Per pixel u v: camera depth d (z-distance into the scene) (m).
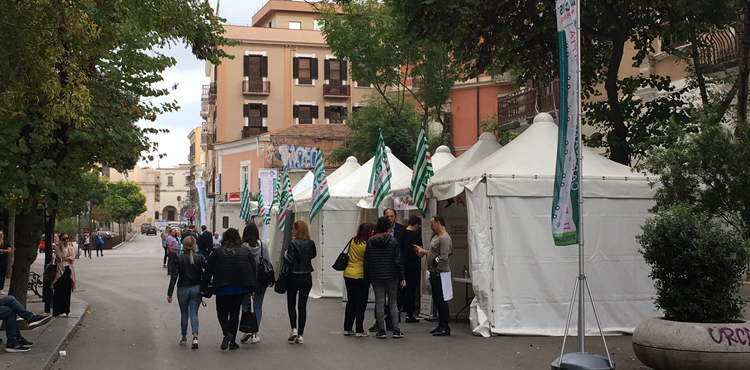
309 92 55.84
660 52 19.33
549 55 16.19
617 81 15.03
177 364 8.66
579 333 7.55
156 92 12.80
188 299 10.10
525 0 15.38
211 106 62.62
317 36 56.16
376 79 26.19
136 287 21.50
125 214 97.81
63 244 13.20
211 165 64.06
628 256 10.91
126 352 9.60
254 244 10.09
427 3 14.28
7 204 11.01
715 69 14.98
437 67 26.91
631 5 14.79
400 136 33.41
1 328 11.36
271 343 10.22
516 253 10.70
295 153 48.12
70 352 9.66
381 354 9.16
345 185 17.91
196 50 14.60
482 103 35.44
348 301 10.80
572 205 7.80
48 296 13.52
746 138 8.66
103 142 12.25
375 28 25.72
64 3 8.87
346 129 50.66
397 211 15.29
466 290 12.60
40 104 11.11
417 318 12.64
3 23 8.00
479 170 11.48
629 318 10.82
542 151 11.39
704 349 6.83
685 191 8.80
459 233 12.76
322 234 17.28
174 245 27.64
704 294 7.26
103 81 11.92
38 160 11.25
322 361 8.73
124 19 11.91
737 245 7.29
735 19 13.59
